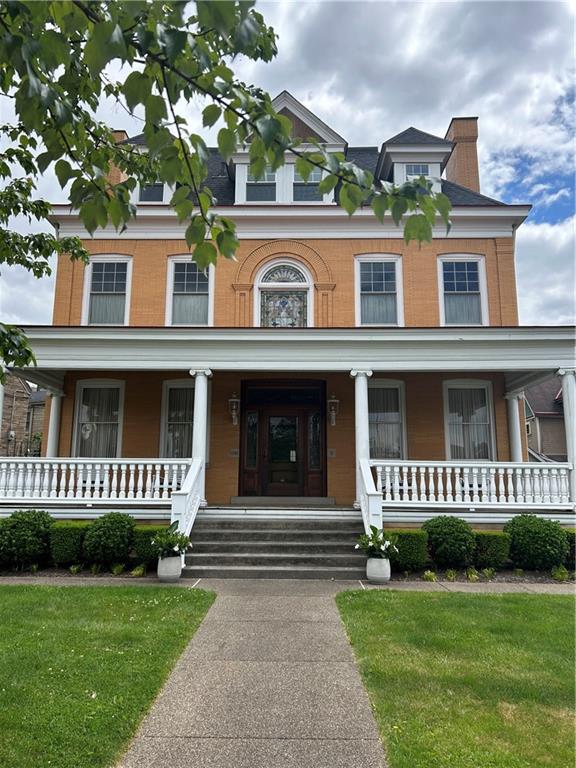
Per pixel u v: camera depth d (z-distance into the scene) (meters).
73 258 7.21
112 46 1.88
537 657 5.07
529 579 8.96
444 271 13.88
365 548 8.73
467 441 13.27
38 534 9.35
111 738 3.54
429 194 2.43
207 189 2.86
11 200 6.10
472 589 8.16
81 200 2.69
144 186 4.35
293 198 14.50
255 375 13.41
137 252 13.92
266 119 2.27
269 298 13.80
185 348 11.09
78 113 3.07
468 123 16.73
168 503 10.45
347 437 13.18
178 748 3.47
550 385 33.00
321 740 3.58
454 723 3.80
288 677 4.62
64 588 7.73
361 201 2.62
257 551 9.55
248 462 13.52
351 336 11.02
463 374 13.40
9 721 3.71
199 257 2.90
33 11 1.88
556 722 3.83
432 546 9.44
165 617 6.23
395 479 10.71
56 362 10.99
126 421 13.25
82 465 10.69
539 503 10.55
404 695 4.25
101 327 10.98
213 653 5.19
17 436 31.81
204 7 1.87
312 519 10.62
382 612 6.54
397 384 13.43
